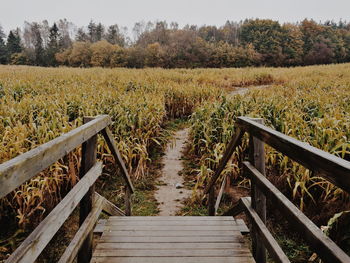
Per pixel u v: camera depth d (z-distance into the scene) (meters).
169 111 10.31
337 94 8.91
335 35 65.00
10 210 3.45
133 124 5.83
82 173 2.17
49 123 4.63
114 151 2.88
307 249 3.01
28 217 3.35
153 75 17.81
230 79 19.34
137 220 2.74
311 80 15.84
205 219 2.77
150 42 69.94
